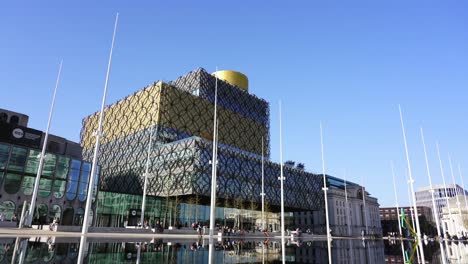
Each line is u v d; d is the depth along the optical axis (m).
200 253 22.59
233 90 132.12
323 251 31.75
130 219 77.81
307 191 121.19
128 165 105.19
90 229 43.06
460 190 129.62
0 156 52.50
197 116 112.56
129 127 112.31
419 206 165.62
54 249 19.84
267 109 147.25
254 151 132.88
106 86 29.19
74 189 61.94
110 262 15.59
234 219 100.50
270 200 101.88
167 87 105.69
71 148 67.25
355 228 134.62
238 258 20.56
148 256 19.08
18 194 53.41
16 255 16.14
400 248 41.91
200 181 81.75
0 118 60.41
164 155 92.12
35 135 59.72
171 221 84.94
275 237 67.88
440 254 31.70
